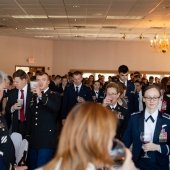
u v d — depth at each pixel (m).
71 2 7.71
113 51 17.53
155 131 2.71
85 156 1.21
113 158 1.30
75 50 17.62
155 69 17.36
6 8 8.62
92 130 1.23
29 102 4.12
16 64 16.09
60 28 12.54
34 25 11.85
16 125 4.11
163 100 4.70
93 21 10.66
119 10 8.67
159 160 2.68
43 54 17.16
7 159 2.47
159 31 12.84
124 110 3.59
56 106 3.81
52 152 3.85
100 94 6.29
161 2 7.55
